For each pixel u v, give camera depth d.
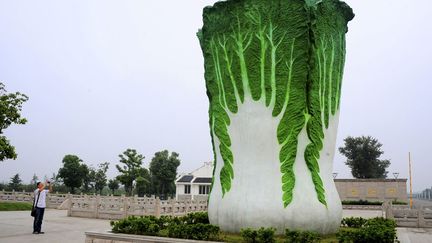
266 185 14.10
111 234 14.23
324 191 14.47
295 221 13.67
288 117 14.38
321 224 14.01
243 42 14.95
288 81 14.52
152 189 79.44
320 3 15.45
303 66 14.48
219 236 13.50
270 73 14.59
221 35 15.57
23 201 40.22
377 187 61.38
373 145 77.25
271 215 13.69
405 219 27.16
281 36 14.59
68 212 29.75
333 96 15.86
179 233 13.41
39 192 19.16
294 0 14.53
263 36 14.73
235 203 14.29
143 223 14.47
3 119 26.16
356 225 17.44
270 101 14.54
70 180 63.03
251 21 14.85
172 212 31.47
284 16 14.59
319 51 15.23
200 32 17.75
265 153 14.42
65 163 63.50
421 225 26.73
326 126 15.32
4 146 26.25
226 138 15.19
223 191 14.88
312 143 14.50
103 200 29.73
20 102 27.27
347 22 17.11
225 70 15.38
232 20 15.19
